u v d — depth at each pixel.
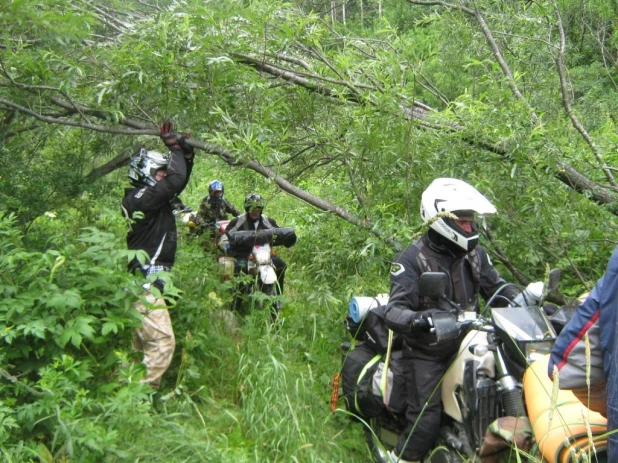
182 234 7.94
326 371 5.60
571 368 2.93
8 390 3.95
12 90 5.43
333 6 7.26
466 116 5.64
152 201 4.88
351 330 4.91
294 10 5.98
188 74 5.46
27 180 6.01
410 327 4.04
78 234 6.12
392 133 5.49
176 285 5.60
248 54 5.71
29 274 4.23
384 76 5.59
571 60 8.09
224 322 5.86
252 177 6.07
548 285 3.85
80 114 5.55
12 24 3.82
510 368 3.75
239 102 5.66
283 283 7.11
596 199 5.82
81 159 6.36
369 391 4.56
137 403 3.95
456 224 4.13
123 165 6.62
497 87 6.05
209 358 5.34
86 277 4.44
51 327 4.01
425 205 4.25
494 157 5.70
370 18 8.77
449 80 7.13
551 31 7.22
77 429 3.60
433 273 3.84
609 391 2.76
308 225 6.75
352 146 5.80
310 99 6.02
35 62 5.13
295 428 4.49
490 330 3.88
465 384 3.88
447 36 6.97
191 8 5.26
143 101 5.66
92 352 4.55
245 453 4.26
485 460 3.60
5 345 4.07
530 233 5.79
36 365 4.11
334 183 6.37
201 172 8.68
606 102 7.43
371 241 5.51
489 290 4.54
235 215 8.66
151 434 4.09
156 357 4.72
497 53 6.51
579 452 2.97
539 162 5.52
